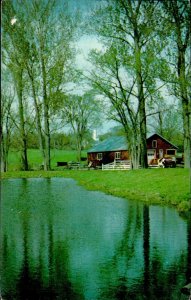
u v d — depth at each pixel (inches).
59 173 1212.5
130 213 513.3
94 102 971.3
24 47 1136.2
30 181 1019.3
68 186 887.1
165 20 689.6
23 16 1093.8
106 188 804.6
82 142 1640.0
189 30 672.4
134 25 783.1
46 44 1110.4
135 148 989.8
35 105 1243.2
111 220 465.7
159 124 1454.2
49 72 1146.7
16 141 1331.2
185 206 540.1
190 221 446.0
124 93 912.3
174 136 1540.4
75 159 1670.8
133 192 705.6
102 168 1409.9
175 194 614.9
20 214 523.8
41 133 1295.5
